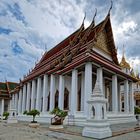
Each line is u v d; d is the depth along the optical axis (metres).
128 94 26.81
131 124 20.02
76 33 29.11
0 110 48.09
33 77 30.50
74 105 20.17
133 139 10.26
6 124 22.75
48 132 13.79
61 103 22.91
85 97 18.61
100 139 10.30
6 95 48.72
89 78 18.84
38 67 37.00
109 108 27.55
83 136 11.39
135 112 27.98
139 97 44.78
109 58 26.42
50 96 25.53
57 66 25.42
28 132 13.88
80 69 22.11
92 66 20.67
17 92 41.69
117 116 21.75
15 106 41.12
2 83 52.41
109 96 28.77
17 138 10.87
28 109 31.98
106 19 24.34
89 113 11.73
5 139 10.54
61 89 23.27
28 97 32.69
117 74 23.70
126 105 25.42
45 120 24.03
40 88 29.08
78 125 18.28
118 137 10.98
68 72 22.73
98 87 12.20
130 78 26.50
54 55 31.92
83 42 24.31
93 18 25.58
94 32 24.23
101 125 10.79
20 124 22.47
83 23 27.39
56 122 16.20
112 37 25.70
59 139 10.44
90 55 18.95
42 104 28.56
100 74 20.39
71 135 11.98
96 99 11.52
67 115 19.81
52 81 25.92
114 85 23.11
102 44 25.19
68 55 25.52
